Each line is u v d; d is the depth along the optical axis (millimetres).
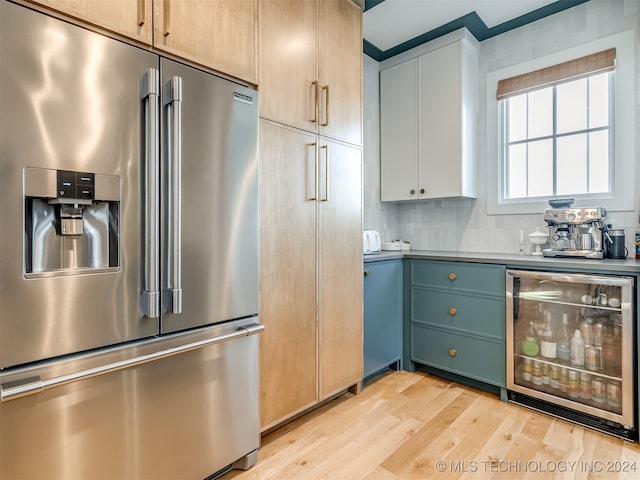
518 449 1723
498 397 2264
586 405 1919
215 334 1441
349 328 2211
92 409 1127
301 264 1903
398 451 1716
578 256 2150
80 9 1100
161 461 1293
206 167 1386
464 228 2949
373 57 3098
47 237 1099
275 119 1756
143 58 1209
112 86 1138
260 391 1711
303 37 1904
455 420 1991
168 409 1309
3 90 945
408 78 2967
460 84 2666
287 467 1605
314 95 1970
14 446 993
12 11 958
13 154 963
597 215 2076
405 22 2586
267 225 1731
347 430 1896
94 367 1109
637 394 1762
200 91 1366
